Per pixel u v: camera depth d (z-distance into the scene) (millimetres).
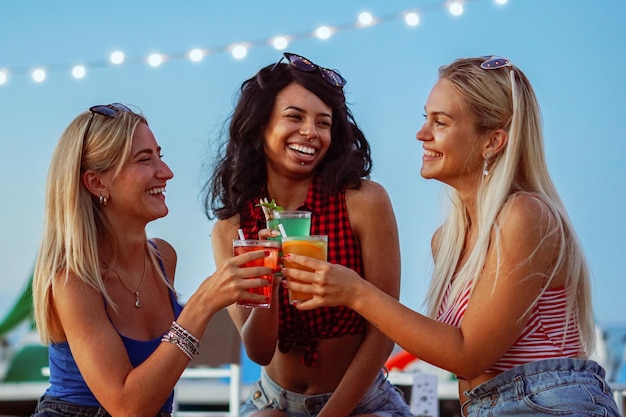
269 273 2549
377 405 3217
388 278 3104
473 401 2598
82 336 2586
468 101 2635
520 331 2496
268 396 3297
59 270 2670
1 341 6605
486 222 2551
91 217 2723
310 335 3105
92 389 2545
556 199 2629
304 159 3002
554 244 2508
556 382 2473
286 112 2982
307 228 2684
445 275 2799
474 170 2686
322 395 3195
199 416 5094
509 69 2656
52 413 2674
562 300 2561
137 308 2805
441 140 2666
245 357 5668
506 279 2473
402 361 5613
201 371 5035
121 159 2729
